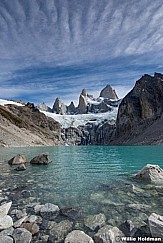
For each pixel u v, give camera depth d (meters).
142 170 14.19
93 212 7.78
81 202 8.98
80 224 6.78
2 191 10.83
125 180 13.55
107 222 6.89
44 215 7.46
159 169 13.93
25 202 9.01
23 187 11.73
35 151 47.53
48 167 20.17
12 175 15.65
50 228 6.50
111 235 5.69
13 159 22.47
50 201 9.17
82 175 15.73
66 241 5.53
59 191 10.84
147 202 8.88
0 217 6.82
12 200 9.30
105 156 34.03
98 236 5.72
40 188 11.52
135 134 120.25
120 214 7.56
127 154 37.44
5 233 6.00
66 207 8.32
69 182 13.10
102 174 16.17
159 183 12.43
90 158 30.61
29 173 16.59
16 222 6.78
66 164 22.75
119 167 20.42
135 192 10.47
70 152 45.53
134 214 7.54
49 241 5.76
